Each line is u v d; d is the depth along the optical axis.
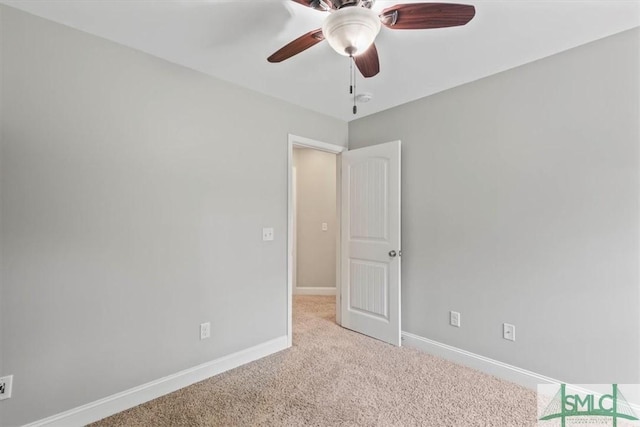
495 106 2.28
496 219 2.26
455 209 2.50
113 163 1.87
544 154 2.04
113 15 1.63
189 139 2.20
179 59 2.09
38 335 1.62
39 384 1.62
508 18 1.64
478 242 2.36
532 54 2.01
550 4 1.53
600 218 1.84
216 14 1.63
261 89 2.56
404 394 2.03
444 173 2.57
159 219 2.05
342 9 1.32
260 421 1.77
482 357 2.33
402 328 2.86
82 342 1.75
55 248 1.67
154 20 1.68
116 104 1.88
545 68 2.05
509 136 2.20
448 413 1.83
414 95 2.68
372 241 2.98
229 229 2.41
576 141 1.92
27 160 1.60
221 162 2.37
